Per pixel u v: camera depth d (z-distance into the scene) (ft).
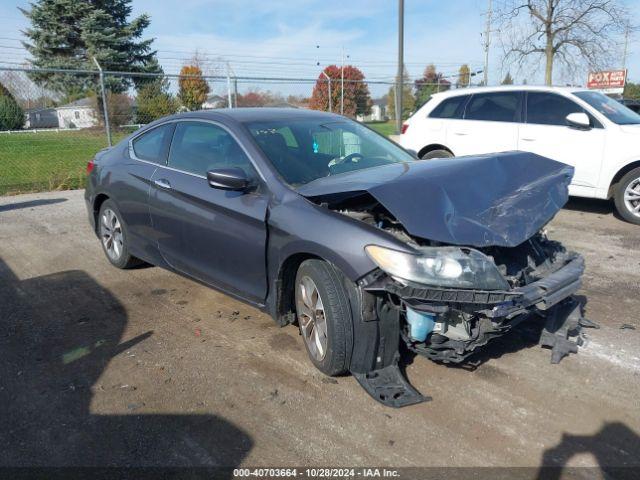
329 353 10.18
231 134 12.85
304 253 10.46
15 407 9.95
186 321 13.60
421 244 9.52
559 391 10.23
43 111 50.44
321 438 8.97
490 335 9.42
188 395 10.26
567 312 11.87
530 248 11.10
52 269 17.83
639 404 9.79
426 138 27.99
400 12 42.39
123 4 121.08
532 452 8.57
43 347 12.29
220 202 12.18
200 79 40.55
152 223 14.74
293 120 13.88
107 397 10.23
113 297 15.28
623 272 16.79
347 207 11.11
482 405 9.81
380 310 9.77
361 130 14.85
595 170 23.22
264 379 10.78
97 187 17.13
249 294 12.09
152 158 15.15
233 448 8.77
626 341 12.17
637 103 49.03
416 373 10.88
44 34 114.93
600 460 8.37
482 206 10.16
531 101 25.09
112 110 41.01
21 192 33.47
